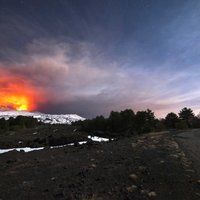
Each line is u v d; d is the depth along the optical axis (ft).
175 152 78.95
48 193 45.50
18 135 193.67
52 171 63.36
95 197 41.45
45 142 148.66
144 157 72.28
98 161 72.02
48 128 234.38
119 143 115.65
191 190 42.73
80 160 76.84
